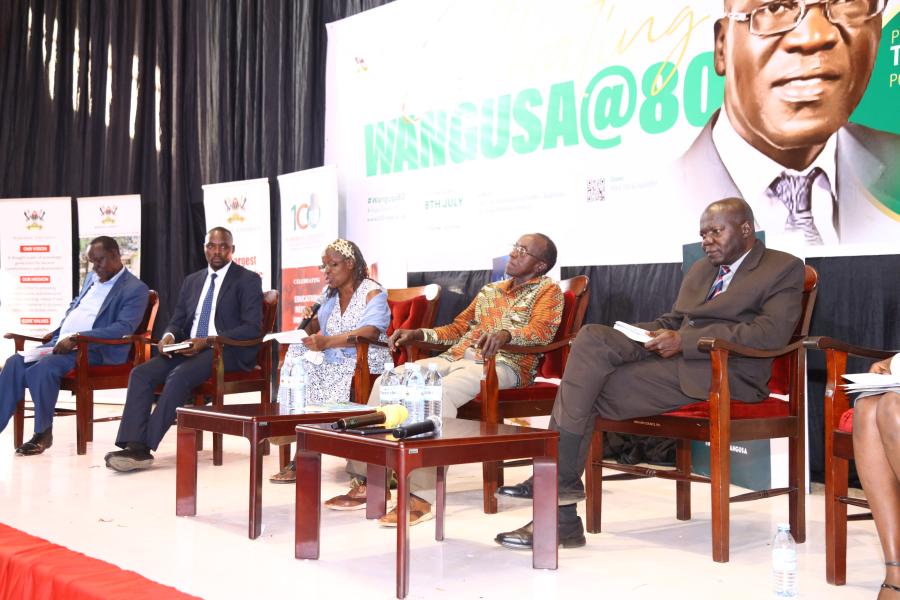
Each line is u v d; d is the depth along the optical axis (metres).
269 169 6.14
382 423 2.33
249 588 2.17
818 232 3.49
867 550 2.63
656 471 2.66
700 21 3.83
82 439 4.46
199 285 4.58
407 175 5.12
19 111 7.51
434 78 4.98
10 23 7.57
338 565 2.41
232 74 6.44
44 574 1.51
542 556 2.38
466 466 4.35
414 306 3.88
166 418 4.00
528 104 4.50
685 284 2.98
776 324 2.58
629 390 2.64
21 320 6.88
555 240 4.37
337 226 5.29
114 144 7.02
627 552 2.57
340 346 3.54
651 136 4.00
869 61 3.34
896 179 3.28
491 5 4.69
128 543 2.64
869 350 2.36
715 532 2.46
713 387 2.47
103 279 4.89
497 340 3.05
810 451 3.51
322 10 5.88
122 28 7.07
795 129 3.54
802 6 3.50
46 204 6.85
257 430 2.71
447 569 2.37
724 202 2.79
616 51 4.14
